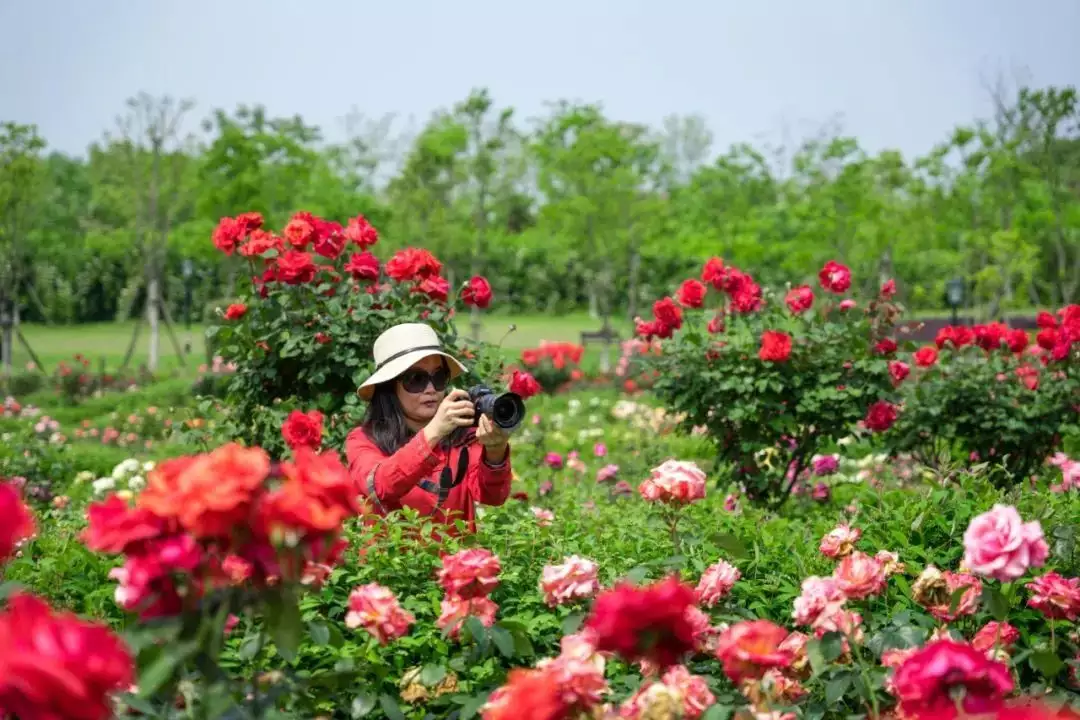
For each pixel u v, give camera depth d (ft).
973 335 35.37
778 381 31.12
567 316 249.55
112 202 165.68
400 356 20.03
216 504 8.28
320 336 25.46
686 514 18.94
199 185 147.43
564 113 162.09
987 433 34.19
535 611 15.72
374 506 18.54
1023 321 128.16
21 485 39.14
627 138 174.19
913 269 180.55
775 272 177.06
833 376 30.94
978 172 139.03
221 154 142.51
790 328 32.45
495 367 26.30
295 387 26.91
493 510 18.80
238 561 9.42
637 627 9.36
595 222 160.76
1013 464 34.81
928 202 154.20
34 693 6.75
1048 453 34.73
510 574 16.14
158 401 90.84
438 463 18.65
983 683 9.37
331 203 154.92
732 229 170.09
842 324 31.99
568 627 11.87
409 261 25.98
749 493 32.94
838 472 34.94
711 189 184.96
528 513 19.56
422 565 16.17
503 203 193.98
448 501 19.31
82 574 17.31
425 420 20.42
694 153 215.72
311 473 8.75
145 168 147.13
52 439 49.96
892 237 150.41
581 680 9.45
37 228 235.61
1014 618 15.70
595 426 71.92
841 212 153.28
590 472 46.37
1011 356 35.35
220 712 9.10
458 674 13.16
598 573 16.43
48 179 138.62
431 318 25.77
